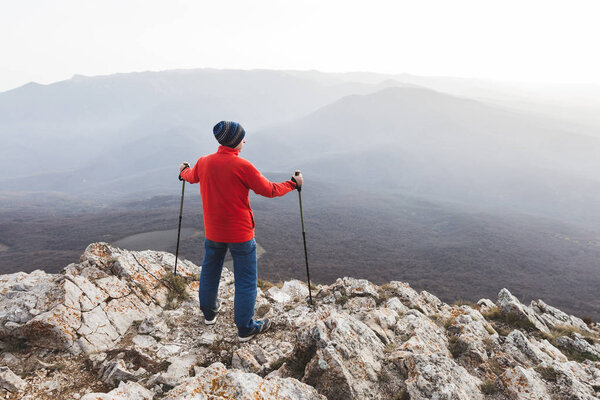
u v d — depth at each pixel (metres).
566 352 6.91
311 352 3.90
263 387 2.84
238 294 4.09
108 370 3.99
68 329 4.41
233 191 3.59
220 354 4.45
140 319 5.31
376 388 3.54
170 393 2.80
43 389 3.65
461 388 3.61
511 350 5.38
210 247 4.05
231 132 3.53
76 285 5.14
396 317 6.05
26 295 4.98
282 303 6.65
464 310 7.31
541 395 3.79
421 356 3.84
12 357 4.09
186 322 5.32
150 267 6.72
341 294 7.28
